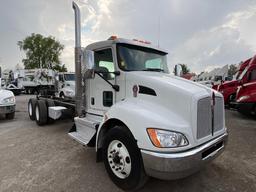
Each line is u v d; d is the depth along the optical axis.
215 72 25.36
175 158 2.32
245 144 4.87
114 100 3.50
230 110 10.80
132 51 3.61
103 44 3.63
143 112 2.65
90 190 2.88
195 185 3.04
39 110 6.57
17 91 24.17
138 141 2.51
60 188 2.94
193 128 2.53
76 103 4.40
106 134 3.08
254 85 7.78
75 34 4.35
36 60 56.28
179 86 2.75
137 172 2.62
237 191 2.90
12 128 6.48
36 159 3.95
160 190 2.90
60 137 5.38
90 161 3.85
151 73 3.39
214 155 2.78
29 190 2.88
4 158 4.01
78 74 4.30
